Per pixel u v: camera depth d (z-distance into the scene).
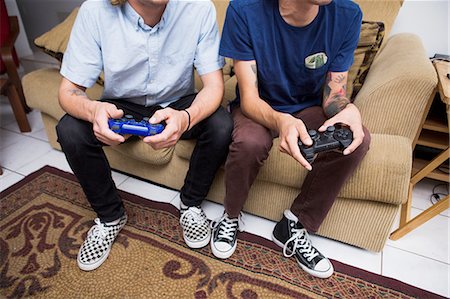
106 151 1.50
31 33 2.77
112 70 1.05
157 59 1.07
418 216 1.16
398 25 1.55
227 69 1.61
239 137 0.97
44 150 1.77
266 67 1.03
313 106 1.16
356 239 1.15
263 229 1.25
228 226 1.16
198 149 1.10
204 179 1.14
